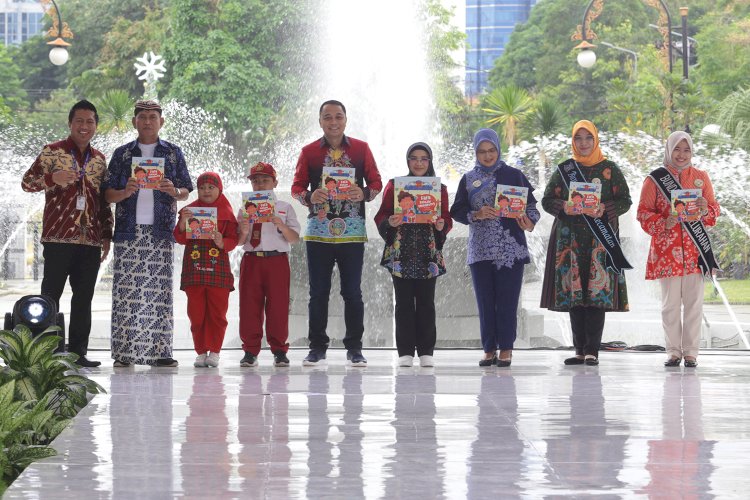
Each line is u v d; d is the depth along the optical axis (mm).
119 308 9938
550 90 66250
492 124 52719
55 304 9414
